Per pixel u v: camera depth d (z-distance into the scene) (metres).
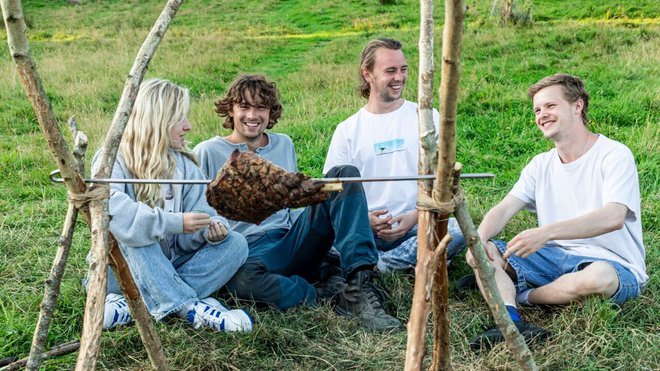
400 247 4.49
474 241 2.65
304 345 3.73
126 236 3.66
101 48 16.88
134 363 3.58
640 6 17.12
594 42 12.95
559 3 18.52
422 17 2.69
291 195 2.61
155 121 3.86
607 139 4.00
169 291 3.81
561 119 3.96
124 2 26.02
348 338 3.77
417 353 2.51
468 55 13.03
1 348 3.73
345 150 4.80
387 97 4.72
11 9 2.34
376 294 4.02
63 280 4.54
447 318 2.92
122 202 3.68
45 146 8.45
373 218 4.51
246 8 23.81
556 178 4.12
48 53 16.11
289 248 4.27
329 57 14.92
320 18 21.09
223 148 4.43
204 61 14.94
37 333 2.78
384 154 4.68
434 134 2.64
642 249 4.04
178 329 3.78
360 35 17.66
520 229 5.21
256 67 14.81
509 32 14.78
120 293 3.98
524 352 2.75
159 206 3.93
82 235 5.45
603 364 3.43
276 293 3.99
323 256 4.34
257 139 4.44
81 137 2.76
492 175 2.58
